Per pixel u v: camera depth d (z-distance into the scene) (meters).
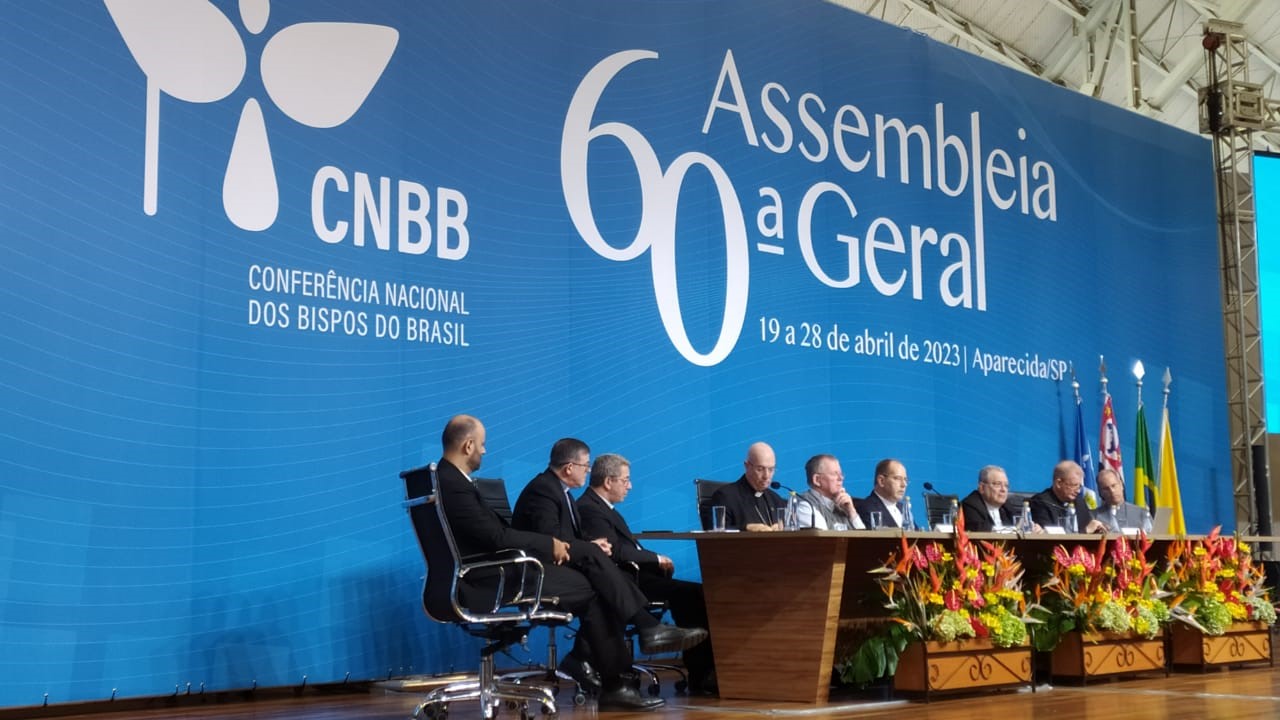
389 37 6.57
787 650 5.13
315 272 6.17
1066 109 10.34
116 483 5.45
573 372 7.14
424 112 6.68
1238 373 11.20
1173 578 6.49
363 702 5.70
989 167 9.68
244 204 5.96
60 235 5.39
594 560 4.98
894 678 5.29
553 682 5.93
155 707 5.57
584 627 5.04
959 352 9.23
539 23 7.25
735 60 8.18
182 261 5.74
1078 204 10.32
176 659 5.55
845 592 5.50
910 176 9.12
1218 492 11.05
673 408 7.57
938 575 5.29
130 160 5.63
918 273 9.06
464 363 6.69
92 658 5.31
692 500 7.59
